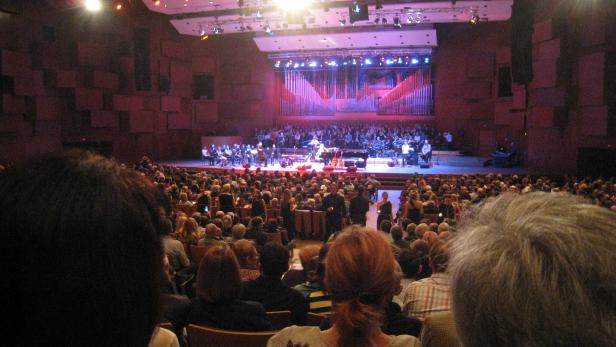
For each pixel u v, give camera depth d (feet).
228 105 101.45
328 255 5.80
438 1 70.44
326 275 5.70
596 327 2.13
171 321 10.66
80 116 78.69
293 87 102.32
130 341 2.36
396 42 90.63
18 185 2.20
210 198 41.14
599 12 61.31
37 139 72.90
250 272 18.21
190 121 97.86
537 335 2.20
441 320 6.18
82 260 2.16
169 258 18.62
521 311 2.22
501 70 85.81
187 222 24.25
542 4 71.15
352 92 100.63
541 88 71.92
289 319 11.57
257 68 100.63
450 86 93.97
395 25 73.36
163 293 2.57
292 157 84.38
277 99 102.58
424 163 83.76
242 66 100.83
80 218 2.16
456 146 93.35
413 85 97.60
